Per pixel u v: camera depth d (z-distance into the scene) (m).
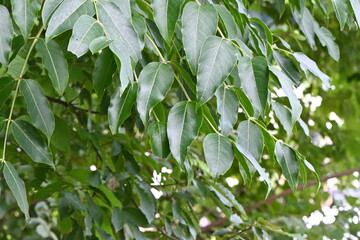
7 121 1.37
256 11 2.55
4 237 3.13
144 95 1.26
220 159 1.26
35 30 1.92
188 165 1.40
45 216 3.11
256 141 1.33
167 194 2.21
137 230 2.01
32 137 1.34
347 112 3.40
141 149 2.13
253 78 1.26
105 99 2.04
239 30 1.49
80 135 2.10
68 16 1.16
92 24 1.15
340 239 2.91
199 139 2.80
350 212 3.12
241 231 2.05
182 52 1.56
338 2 1.46
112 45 1.11
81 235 2.03
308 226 3.12
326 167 3.54
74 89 2.31
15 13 1.21
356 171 3.30
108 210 2.11
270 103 1.48
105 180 2.06
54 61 1.32
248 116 1.35
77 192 2.03
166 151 1.32
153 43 1.34
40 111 1.33
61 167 2.63
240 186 3.24
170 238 2.15
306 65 1.52
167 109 2.08
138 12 1.42
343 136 3.44
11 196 2.95
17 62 1.75
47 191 2.06
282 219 2.94
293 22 2.68
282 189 3.41
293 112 1.28
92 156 2.43
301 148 3.15
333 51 1.80
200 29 1.25
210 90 1.20
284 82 1.29
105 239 2.01
